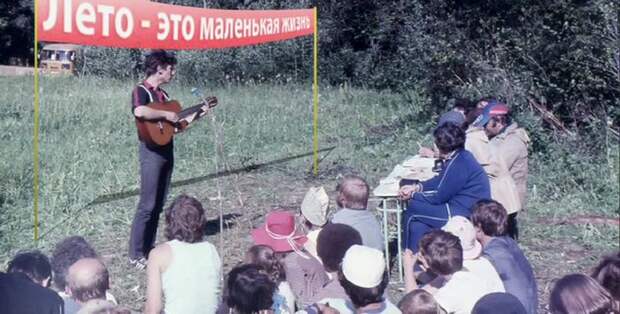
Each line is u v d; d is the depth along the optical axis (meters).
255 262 4.61
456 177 6.45
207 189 10.35
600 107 12.01
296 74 23.91
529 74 12.43
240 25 9.04
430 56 14.20
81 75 25.48
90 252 4.41
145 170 7.16
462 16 14.30
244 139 13.48
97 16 6.78
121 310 4.04
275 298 4.46
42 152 11.74
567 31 12.27
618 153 10.52
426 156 7.41
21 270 4.11
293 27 10.18
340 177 11.12
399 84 21.22
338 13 25.38
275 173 11.30
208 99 7.56
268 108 17.02
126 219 8.75
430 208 6.55
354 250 4.13
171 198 9.87
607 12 11.51
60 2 6.50
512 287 5.13
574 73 11.91
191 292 4.71
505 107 7.16
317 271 5.21
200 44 8.31
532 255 7.85
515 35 12.91
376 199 9.39
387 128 15.02
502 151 7.09
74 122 14.77
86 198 9.51
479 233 5.36
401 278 7.07
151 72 7.25
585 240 8.23
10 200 9.28
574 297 3.86
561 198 9.70
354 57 24.48
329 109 17.28
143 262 7.27
